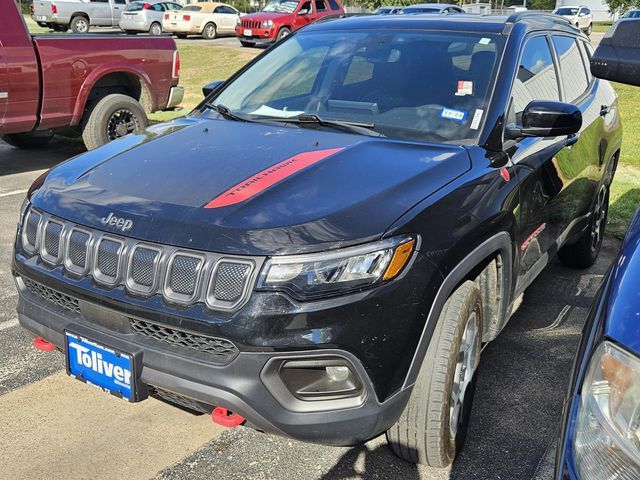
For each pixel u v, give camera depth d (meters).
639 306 1.52
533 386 3.47
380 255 2.31
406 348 2.37
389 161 2.82
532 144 3.49
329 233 2.30
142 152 3.06
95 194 2.70
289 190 2.54
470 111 3.27
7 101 6.81
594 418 1.47
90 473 2.71
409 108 3.36
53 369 3.51
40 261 2.73
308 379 2.37
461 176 2.81
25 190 6.86
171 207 2.50
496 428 3.10
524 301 4.58
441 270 2.47
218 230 2.34
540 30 3.96
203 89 4.21
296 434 2.31
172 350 2.37
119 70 7.80
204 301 2.30
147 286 2.41
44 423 3.03
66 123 7.45
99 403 3.21
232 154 2.92
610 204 6.98
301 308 2.22
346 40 3.93
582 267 5.18
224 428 3.04
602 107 4.79
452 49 3.61
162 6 27.50
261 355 2.23
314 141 3.07
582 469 1.47
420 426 2.56
